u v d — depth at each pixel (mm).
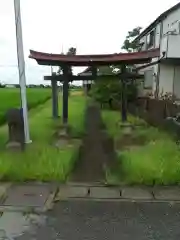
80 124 10914
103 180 5504
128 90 16266
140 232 3795
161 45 16500
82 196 4859
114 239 3635
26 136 7543
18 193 4988
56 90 13094
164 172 5625
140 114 13266
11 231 3820
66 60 9703
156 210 4410
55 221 4070
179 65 16922
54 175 5586
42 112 17125
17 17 7316
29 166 5938
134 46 22969
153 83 18797
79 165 6289
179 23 15625
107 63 10125
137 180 5395
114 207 4488
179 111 9703
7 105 19562
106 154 7090
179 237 3695
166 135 8977
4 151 7047
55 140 8609
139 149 7570
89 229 3861
